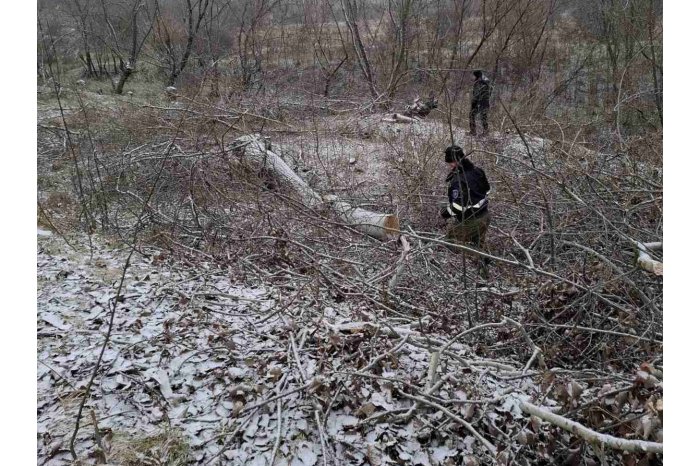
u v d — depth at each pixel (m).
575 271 4.31
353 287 4.61
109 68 18.17
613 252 4.64
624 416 2.69
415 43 16.27
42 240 5.17
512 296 4.43
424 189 7.23
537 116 10.51
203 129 8.02
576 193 5.77
